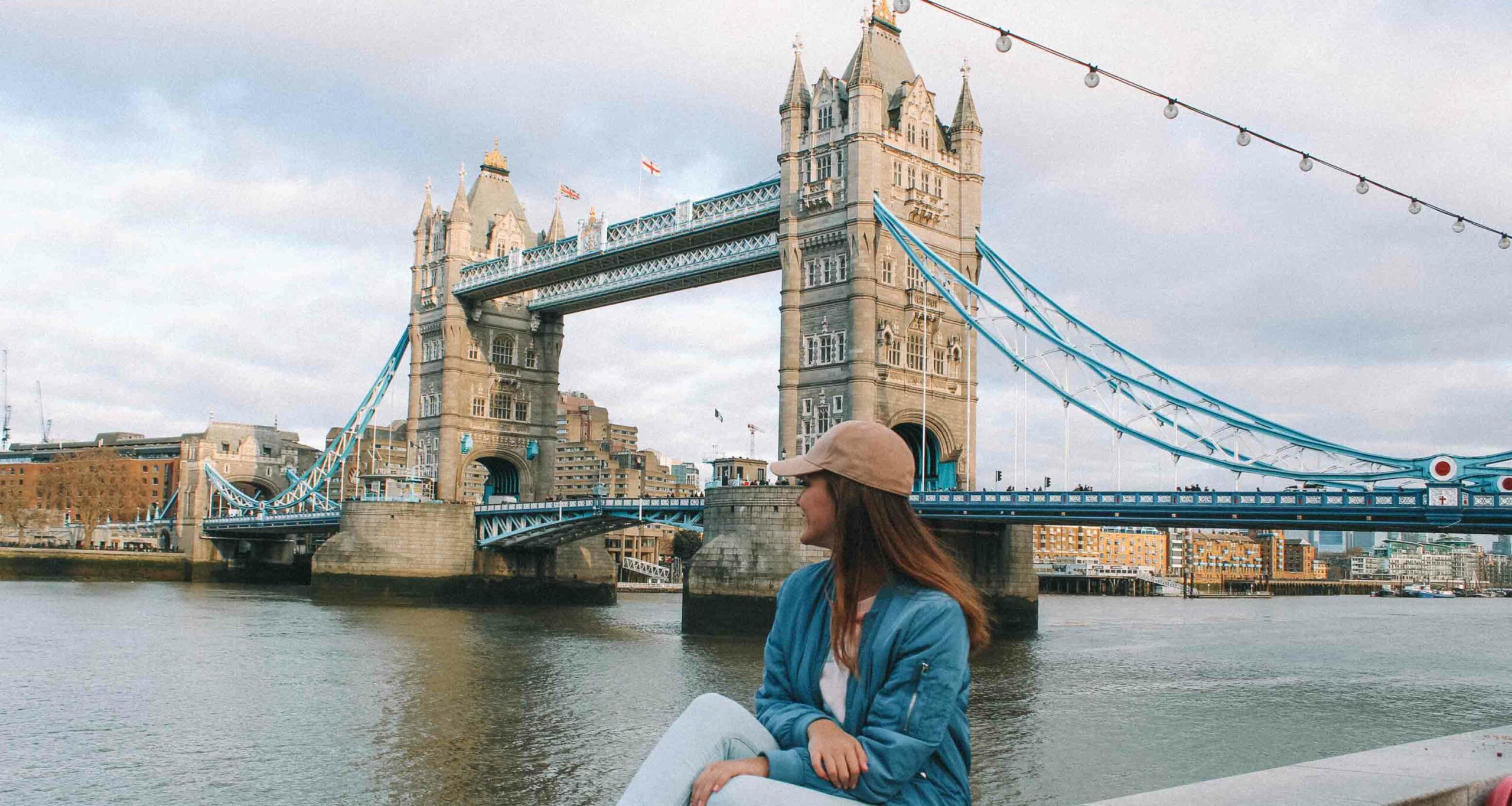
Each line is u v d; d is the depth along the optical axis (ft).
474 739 121.60
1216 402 208.44
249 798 97.60
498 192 398.01
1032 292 248.73
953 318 277.23
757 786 13.79
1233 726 128.16
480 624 261.24
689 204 299.79
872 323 256.73
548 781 103.76
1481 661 203.41
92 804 95.45
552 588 363.76
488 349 377.91
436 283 380.78
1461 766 23.77
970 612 15.96
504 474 399.65
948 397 274.77
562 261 331.36
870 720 15.26
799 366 269.64
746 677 168.25
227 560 506.89
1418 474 174.81
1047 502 215.72
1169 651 214.07
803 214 271.49
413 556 339.98
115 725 128.57
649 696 150.30
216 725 129.29
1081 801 93.91
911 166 270.67
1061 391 230.48
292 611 296.71
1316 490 186.19
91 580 474.08
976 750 113.80
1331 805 19.90
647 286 326.85
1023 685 159.53
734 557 241.14
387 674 169.89
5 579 456.45
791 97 275.39
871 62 262.26
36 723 129.39
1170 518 202.90
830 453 16.28
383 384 403.95
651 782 14.25
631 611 327.88
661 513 289.33
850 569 15.79
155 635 223.92
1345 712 139.03
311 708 139.95
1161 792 20.93
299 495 438.40
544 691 153.69
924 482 277.23
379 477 360.28
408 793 99.45
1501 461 166.81
